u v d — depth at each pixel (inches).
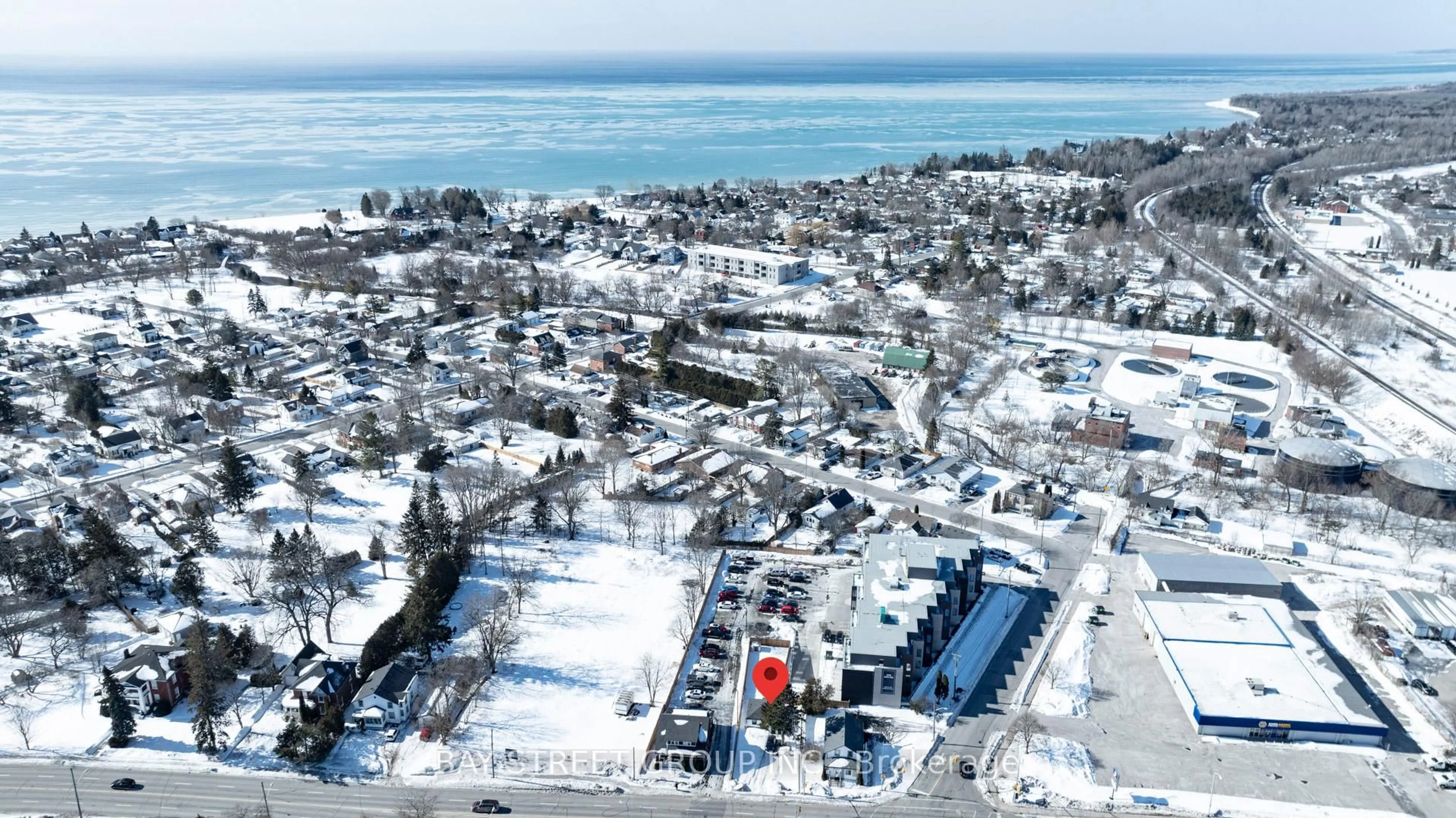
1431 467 6628.9
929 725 4471.0
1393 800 4033.0
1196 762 4256.9
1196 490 6845.5
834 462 7273.6
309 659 4699.8
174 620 5068.9
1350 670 4899.1
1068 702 4618.6
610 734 4379.9
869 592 5059.1
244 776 4082.2
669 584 5629.9
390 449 7234.3
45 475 6811.0
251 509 6417.3
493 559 5851.4
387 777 4094.5
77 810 3863.2
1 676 4704.7
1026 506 6633.9
